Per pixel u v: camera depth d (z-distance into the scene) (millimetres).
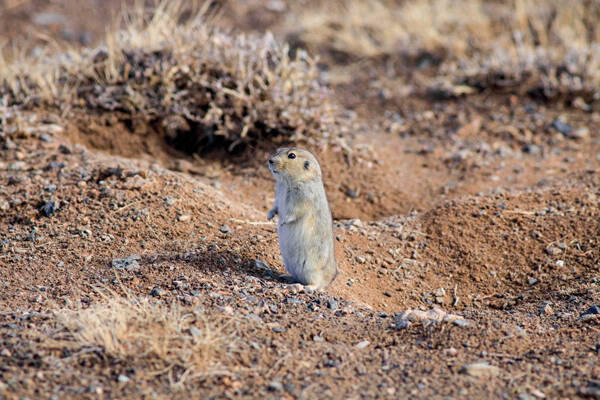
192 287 8938
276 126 14359
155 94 14578
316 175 9562
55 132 13688
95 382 6684
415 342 8078
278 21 22609
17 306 8305
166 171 12422
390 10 23000
